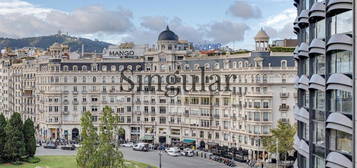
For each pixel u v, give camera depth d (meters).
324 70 56.56
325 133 53.81
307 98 66.50
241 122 182.62
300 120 67.00
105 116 121.06
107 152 117.62
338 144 51.84
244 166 159.12
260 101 174.00
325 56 54.16
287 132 151.38
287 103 175.62
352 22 47.62
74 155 174.38
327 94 53.72
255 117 174.88
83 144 119.38
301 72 70.06
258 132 173.75
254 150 174.50
